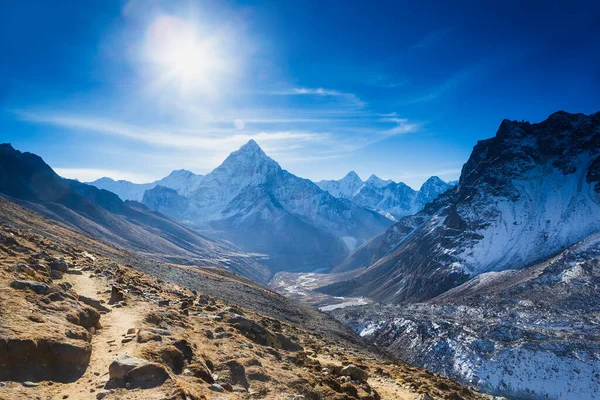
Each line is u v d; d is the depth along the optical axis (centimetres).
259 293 9231
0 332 1130
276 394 1464
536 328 10944
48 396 1035
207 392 1284
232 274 12238
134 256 8188
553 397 7988
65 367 1197
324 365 2270
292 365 1978
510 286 14912
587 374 8206
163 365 1277
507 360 9131
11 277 1730
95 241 9081
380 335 12631
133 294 2562
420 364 10175
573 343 9269
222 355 1722
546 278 14425
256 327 2564
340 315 16325
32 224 7356
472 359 9550
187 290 4291
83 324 1592
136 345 1459
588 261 14300
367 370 2731
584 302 11988
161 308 2281
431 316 13750
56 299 1641
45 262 2561
